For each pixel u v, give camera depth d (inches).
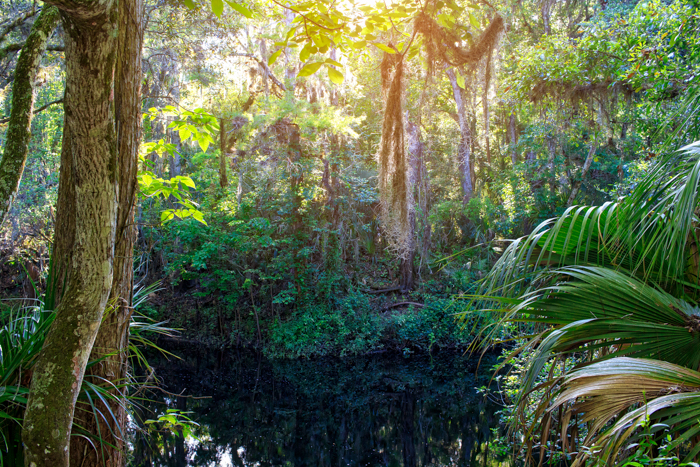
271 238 640.4
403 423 392.2
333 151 652.7
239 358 607.2
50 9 137.1
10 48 189.6
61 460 66.2
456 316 128.3
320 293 661.3
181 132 151.2
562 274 117.0
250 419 399.9
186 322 666.2
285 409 430.0
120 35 98.7
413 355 621.6
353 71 620.7
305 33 109.1
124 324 103.7
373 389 494.3
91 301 70.3
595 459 83.5
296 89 620.1
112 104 67.9
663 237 102.6
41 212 455.5
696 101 120.0
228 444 337.7
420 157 701.3
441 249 750.5
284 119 577.3
